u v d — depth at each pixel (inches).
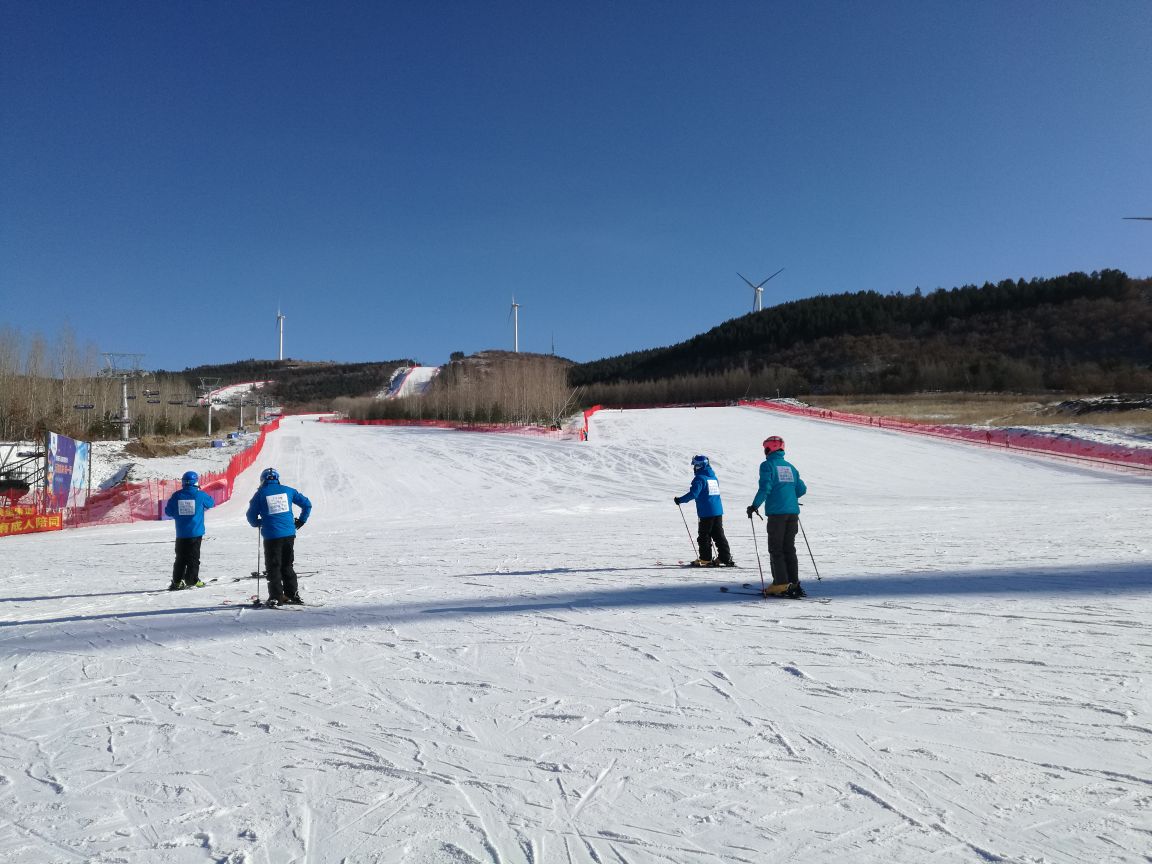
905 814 125.7
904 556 440.5
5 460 1284.4
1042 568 376.2
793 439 1711.4
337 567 483.5
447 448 1900.8
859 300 5221.5
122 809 138.2
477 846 120.6
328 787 145.2
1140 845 112.9
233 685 217.6
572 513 908.6
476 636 268.5
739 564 441.7
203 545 683.4
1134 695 180.1
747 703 185.3
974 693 185.2
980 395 3036.4
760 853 115.0
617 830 124.3
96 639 291.7
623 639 256.2
